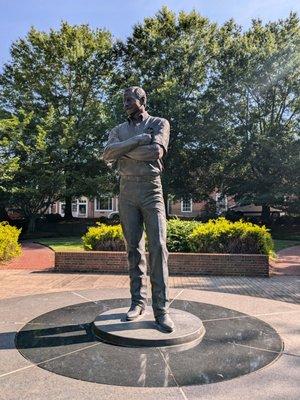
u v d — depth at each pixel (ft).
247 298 19.67
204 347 12.58
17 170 78.28
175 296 19.83
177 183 95.30
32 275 35.88
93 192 92.22
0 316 15.85
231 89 89.81
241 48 91.81
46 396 9.56
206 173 98.78
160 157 14.44
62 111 94.63
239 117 94.12
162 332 13.05
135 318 14.34
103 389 9.86
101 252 38.04
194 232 39.81
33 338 13.28
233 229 39.11
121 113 87.92
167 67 93.09
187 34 93.81
